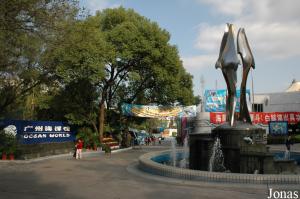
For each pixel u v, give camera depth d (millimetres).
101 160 21172
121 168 16891
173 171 13109
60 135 27344
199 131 45312
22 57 18203
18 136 21828
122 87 38406
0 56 15688
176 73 34000
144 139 48969
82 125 30906
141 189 11086
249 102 45125
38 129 24109
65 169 16297
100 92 32875
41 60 20078
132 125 41750
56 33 15922
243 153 14469
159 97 37906
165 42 32000
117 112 37312
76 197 9875
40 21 14266
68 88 30344
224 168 15320
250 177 11547
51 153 24938
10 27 13344
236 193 10328
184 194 10266
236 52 16281
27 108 32312
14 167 16875
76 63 26422
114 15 33125
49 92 30141
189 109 37375
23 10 13391
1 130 21047
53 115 32344
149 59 31484
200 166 16062
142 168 15922
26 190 10797
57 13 15281
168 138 70562
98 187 11469
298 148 33250
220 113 44000
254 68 16562
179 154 22688
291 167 14586
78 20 18875
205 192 10516
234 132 15266
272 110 53156
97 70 27656
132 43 30609
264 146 15234
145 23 31984
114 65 32031
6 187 11273
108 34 30703
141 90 37406
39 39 15203
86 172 15289
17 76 21125
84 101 30953
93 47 26625
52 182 12430
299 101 51062
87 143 29562
